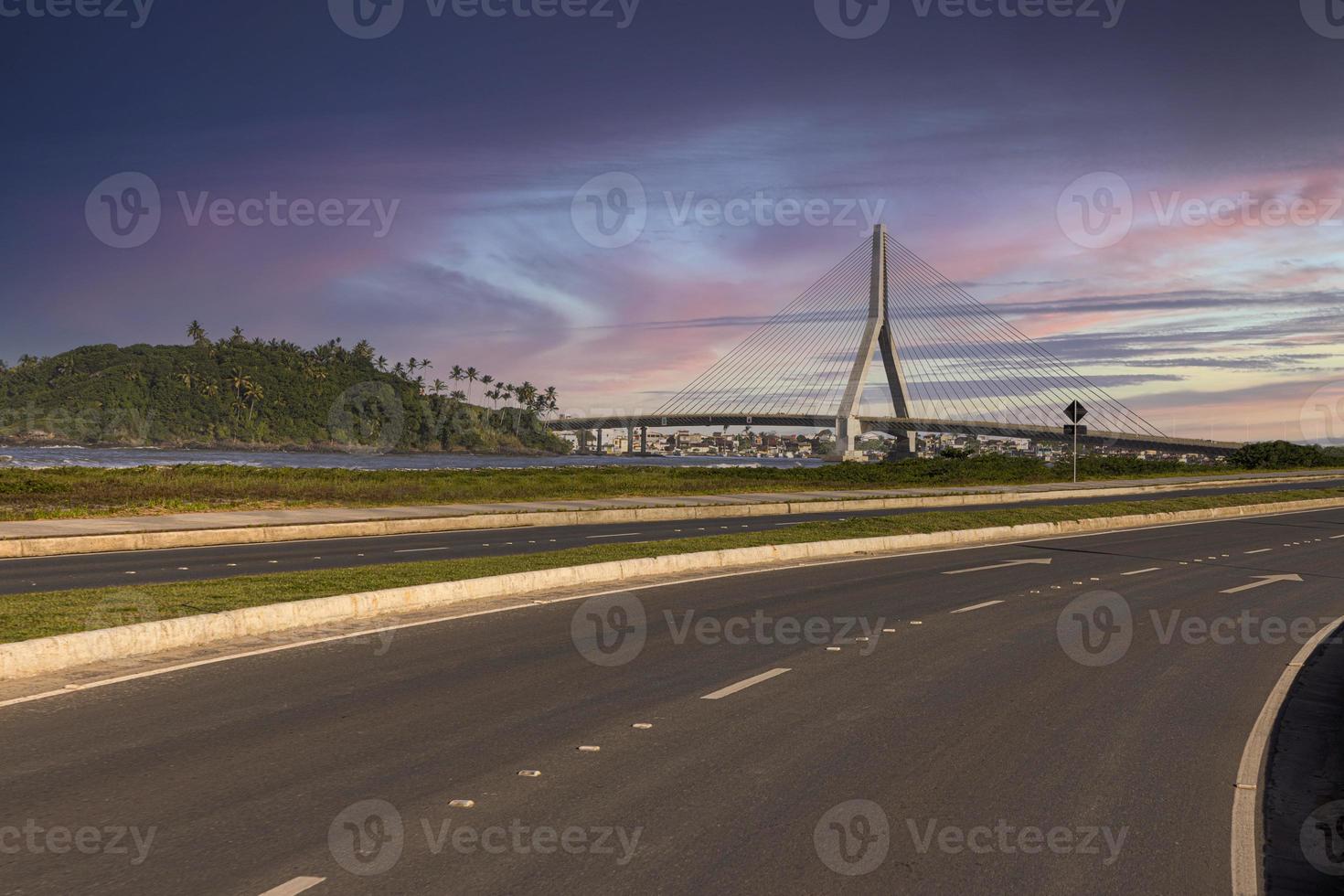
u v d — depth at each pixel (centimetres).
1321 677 1071
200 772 688
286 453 18638
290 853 555
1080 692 977
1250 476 6128
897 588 1695
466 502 3603
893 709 898
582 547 2155
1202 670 1095
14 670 951
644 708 886
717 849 572
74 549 2095
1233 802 674
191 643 1116
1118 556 2291
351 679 970
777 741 791
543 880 527
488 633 1227
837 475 5812
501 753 744
